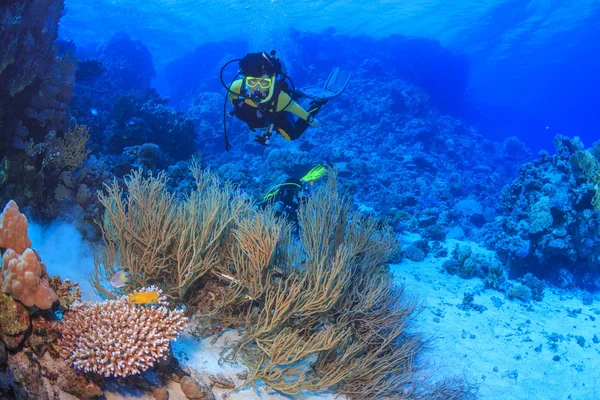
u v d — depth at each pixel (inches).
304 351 156.3
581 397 217.0
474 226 569.0
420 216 486.0
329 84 189.3
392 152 877.2
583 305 323.3
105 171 277.4
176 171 420.5
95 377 117.3
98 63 611.8
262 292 169.6
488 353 244.8
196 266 160.9
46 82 254.1
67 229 226.5
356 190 620.4
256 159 776.3
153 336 123.4
